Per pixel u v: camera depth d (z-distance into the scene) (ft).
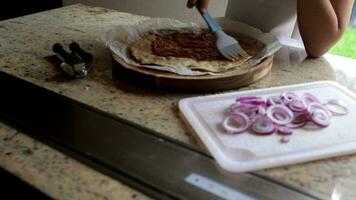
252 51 2.74
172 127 1.93
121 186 1.47
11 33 3.23
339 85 2.38
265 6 3.23
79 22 3.59
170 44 2.86
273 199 1.45
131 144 1.73
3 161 1.59
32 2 6.81
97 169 1.55
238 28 3.10
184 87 2.29
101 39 2.91
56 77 2.43
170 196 1.42
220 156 1.67
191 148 1.73
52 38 3.14
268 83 2.46
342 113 2.05
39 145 1.70
